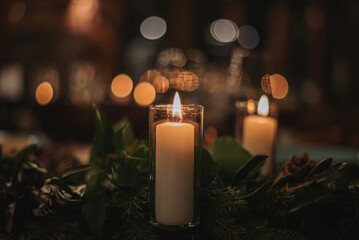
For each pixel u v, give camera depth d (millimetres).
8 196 590
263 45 4695
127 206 557
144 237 530
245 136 785
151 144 550
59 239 572
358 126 2348
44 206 552
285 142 1713
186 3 4645
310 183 554
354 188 565
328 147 1390
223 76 2402
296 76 4785
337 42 4875
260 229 533
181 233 546
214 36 4371
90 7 4090
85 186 592
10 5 4004
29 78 3719
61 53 4141
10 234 600
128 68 4668
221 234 526
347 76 4879
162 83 2217
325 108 2611
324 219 545
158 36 4742
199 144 549
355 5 4746
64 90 2547
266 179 625
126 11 4699
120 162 580
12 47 4113
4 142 977
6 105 2596
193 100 1948
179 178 538
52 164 778
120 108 2340
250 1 4637
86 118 2344
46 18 4047
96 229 529
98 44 4262
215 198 565
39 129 2342
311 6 4688
